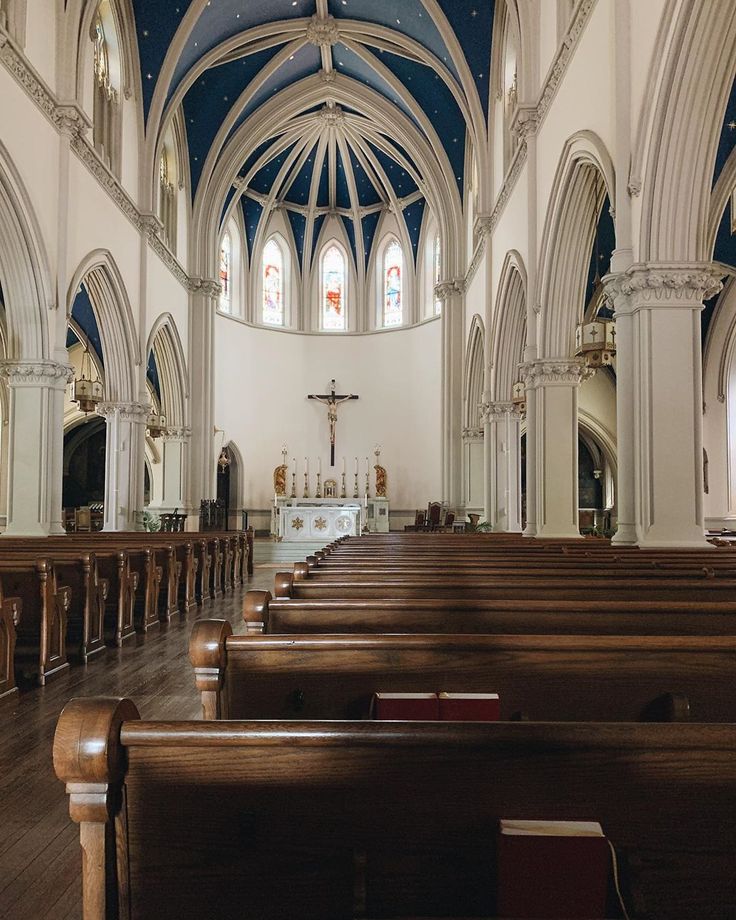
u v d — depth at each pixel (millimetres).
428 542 11945
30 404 13562
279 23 20484
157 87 18656
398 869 1809
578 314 13312
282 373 29703
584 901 1648
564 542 11492
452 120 22328
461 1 17609
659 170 8758
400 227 29141
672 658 2932
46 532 13609
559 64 12391
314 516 25562
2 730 5254
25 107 12617
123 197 17344
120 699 1830
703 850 1778
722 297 20078
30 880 3176
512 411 18719
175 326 22078
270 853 1831
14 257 12977
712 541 11523
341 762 1829
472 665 2980
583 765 1802
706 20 7906
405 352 29359
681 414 8930
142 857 1838
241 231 28641
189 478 23531
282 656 3018
